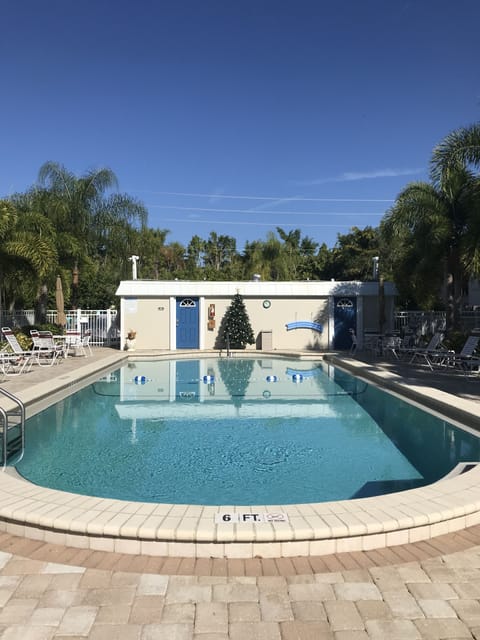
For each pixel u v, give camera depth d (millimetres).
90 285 31531
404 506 4027
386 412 9641
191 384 13008
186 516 3822
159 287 21672
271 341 21578
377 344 18453
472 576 3301
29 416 8852
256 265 37375
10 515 3896
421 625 2801
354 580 3258
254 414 9523
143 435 7953
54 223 20969
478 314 21203
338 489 5598
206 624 2805
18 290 20938
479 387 10844
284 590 3141
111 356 17812
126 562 3498
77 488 5598
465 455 6754
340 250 43750
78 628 2762
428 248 17125
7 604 2982
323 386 12664
